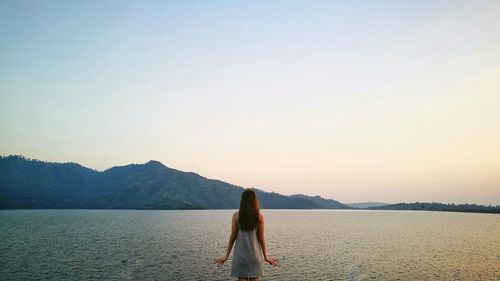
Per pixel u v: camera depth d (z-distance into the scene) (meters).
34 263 46.72
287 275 40.09
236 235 8.45
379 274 41.03
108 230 105.81
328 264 47.19
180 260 49.28
